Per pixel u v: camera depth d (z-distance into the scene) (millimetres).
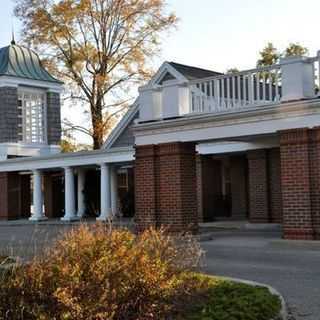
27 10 39031
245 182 26125
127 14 39500
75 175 35094
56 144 40000
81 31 39375
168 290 6898
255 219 22328
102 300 5996
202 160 25500
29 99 39156
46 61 39812
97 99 40094
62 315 5797
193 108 17797
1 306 5965
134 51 39969
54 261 6520
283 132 15289
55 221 30750
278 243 15078
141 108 18703
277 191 21812
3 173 34625
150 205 18141
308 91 15148
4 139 37062
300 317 7582
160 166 18062
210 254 14250
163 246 7781
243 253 14305
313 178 14773
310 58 15164
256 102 16344
